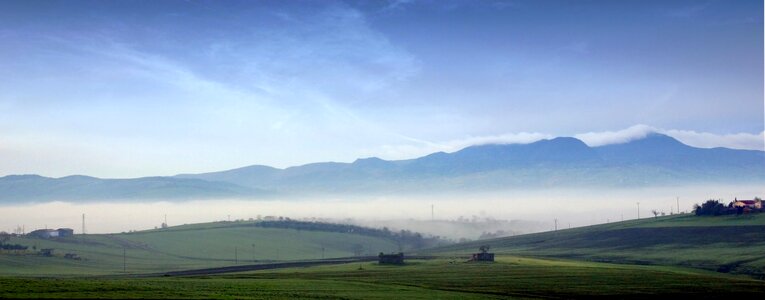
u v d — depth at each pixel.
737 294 156.25
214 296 109.88
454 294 143.38
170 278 178.25
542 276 189.88
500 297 142.12
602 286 166.75
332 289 141.00
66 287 110.94
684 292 157.75
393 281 176.50
